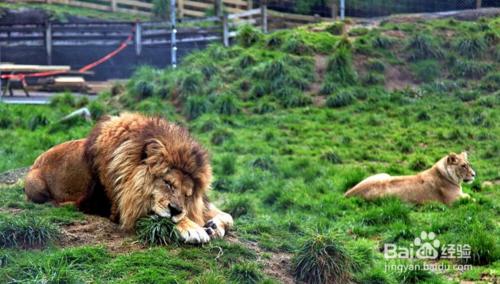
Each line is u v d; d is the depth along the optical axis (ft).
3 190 36.24
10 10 103.35
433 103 70.85
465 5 106.32
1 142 59.47
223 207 41.29
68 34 95.25
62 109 71.51
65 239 27.78
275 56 78.48
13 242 27.02
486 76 75.56
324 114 67.97
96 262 26.07
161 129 28.68
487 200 43.73
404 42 80.94
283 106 70.38
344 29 87.56
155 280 25.08
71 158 31.27
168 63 96.37
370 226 39.29
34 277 24.80
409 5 110.22
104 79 98.37
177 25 97.09
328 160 55.57
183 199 27.73
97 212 30.27
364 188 44.52
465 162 43.93
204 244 28.02
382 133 63.16
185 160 27.89
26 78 89.20
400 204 41.11
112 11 114.32
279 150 58.49
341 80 74.33
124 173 28.12
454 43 80.74
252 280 26.63
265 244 30.22
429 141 60.95
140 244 27.50
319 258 28.45
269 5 118.11
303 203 43.37
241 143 60.13
